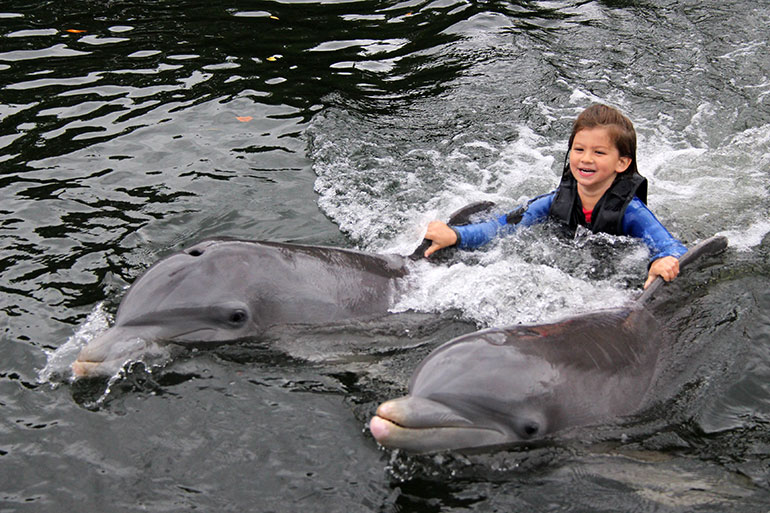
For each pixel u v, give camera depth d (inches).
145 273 175.9
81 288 194.5
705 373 165.8
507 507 132.2
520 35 381.1
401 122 300.2
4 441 146.1
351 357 172.6
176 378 162.7
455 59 357.1
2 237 217.6
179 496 134.9
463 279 199.0
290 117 300.4
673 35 376.8
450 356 147.3
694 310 186.5
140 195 243.4
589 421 148.6
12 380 162.2
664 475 138.6
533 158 276.4
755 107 310.5
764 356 170.7
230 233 224.2
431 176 263.0
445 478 138.2
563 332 157.8
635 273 204.1
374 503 133.3
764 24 382.0
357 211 239.3
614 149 209.0
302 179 257.0
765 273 202.8
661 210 242.5
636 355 162.2
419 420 139.3
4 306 186.4
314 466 141.3
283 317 177.0
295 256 183.8
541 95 322.7
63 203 237.1
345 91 324.5
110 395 157.9
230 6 417.7
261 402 156.9
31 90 319.0
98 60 348.8
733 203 246.8
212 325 171.9
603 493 134.4
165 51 359.9
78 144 275.4
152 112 301.4
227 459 142.7
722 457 143.6
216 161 266.2
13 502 133.0
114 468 140.6
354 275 188.1
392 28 393.1
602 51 362.9
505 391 143.3
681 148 284.5
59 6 413.4
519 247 215.3
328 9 417.1
